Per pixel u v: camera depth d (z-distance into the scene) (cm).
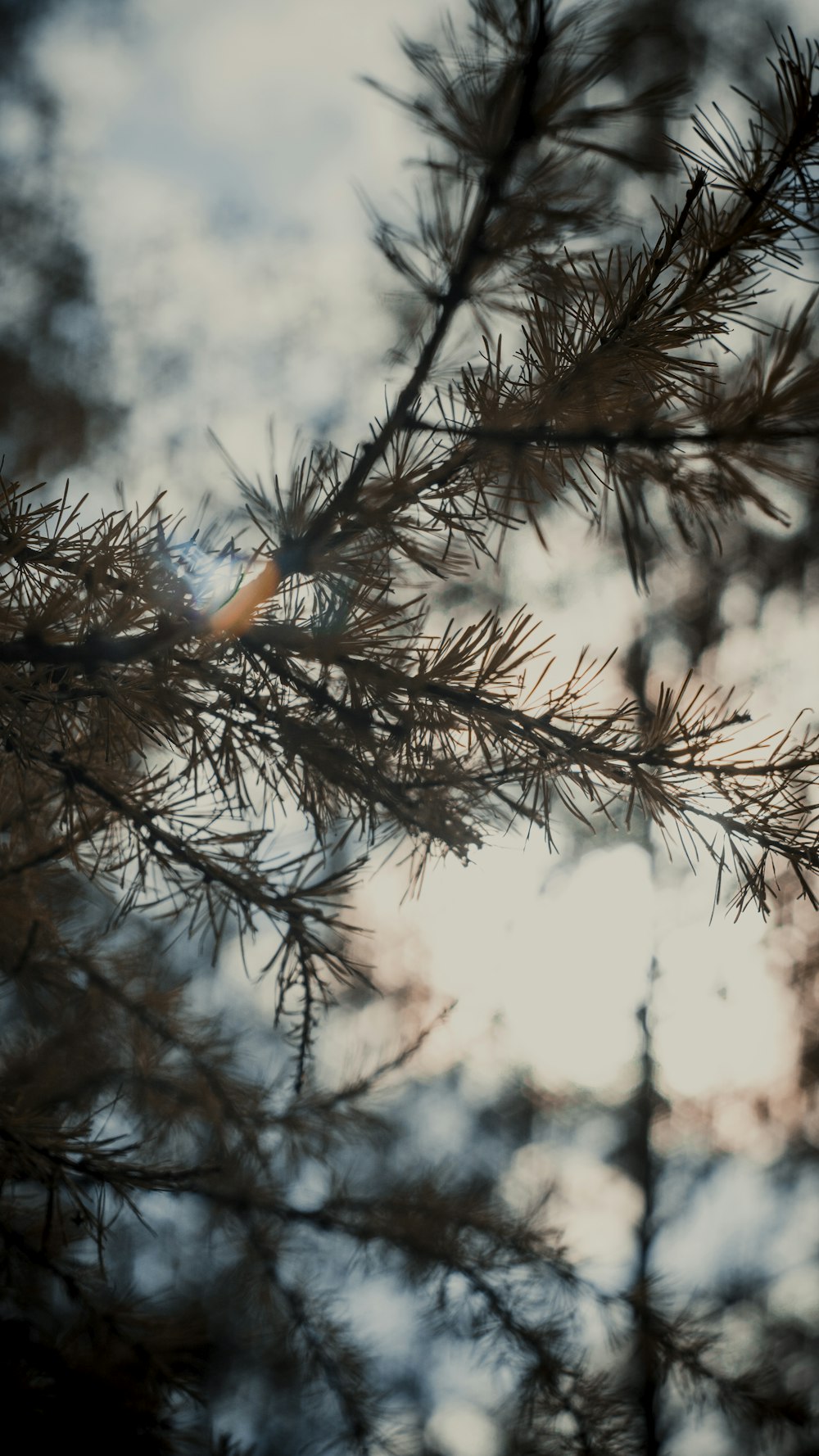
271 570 90
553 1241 141
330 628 93
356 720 93
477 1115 338
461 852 94
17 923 104
